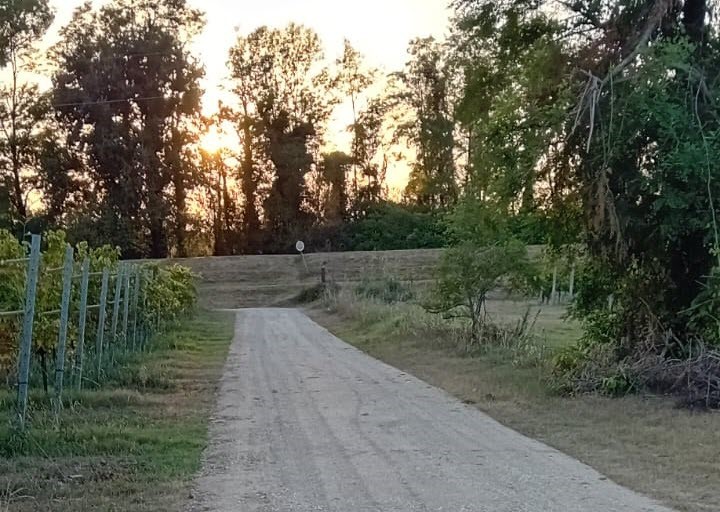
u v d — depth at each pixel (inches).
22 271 409.4
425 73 2723.9
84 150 2389.3
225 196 2945.4
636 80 482.6
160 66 2415.1
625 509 244.8
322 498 260.7
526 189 539.8
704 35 530.6
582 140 508.4
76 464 304.7
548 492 265.7
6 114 2370.8
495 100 592.7
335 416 422.6
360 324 1074.7
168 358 695.1
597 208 495.5
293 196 2915.8
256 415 426.0
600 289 576.7
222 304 1929.1
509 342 724.0
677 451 326.6
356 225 2883.9
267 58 2982.3
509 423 398.3
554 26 562.6
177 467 303.1
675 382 454.6
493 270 747.4
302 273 2260.1
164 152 2455.7
